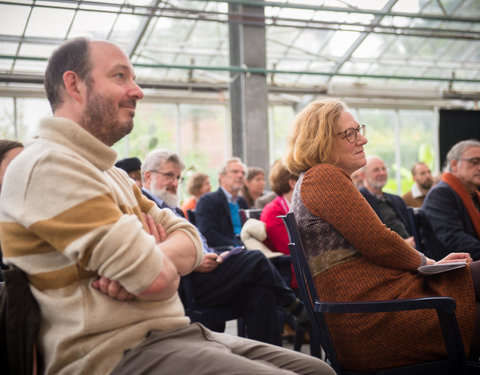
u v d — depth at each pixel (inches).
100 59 53.2
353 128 77.4
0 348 47.8
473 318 68.5
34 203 47.0
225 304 104.6
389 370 66.3
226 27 462.6
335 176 72.2
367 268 70.6
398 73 562.9
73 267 48.0
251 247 141.9
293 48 506.3
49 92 54.3
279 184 146.3
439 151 539.8
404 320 67.2
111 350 48.0
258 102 427.8
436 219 128.2
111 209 48.1
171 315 53.0
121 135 55.1
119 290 48.2
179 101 545.0
